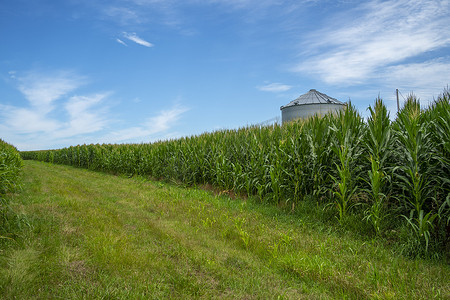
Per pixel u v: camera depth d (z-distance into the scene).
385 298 3.27
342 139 6.74
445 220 5.10
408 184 5.74
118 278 3.68
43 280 3.60
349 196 6.31
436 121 5.68
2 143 16.03
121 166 20.16
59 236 5.08
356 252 4.75
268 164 9.58
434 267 4.29
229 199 9.69
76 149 28.73
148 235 5.69
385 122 6.54
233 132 14.15
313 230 6.30
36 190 10.21
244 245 5.30
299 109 20.08
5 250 4.41
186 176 13.78
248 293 3.55
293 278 4.01
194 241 5.42
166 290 3.51
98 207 7.82
